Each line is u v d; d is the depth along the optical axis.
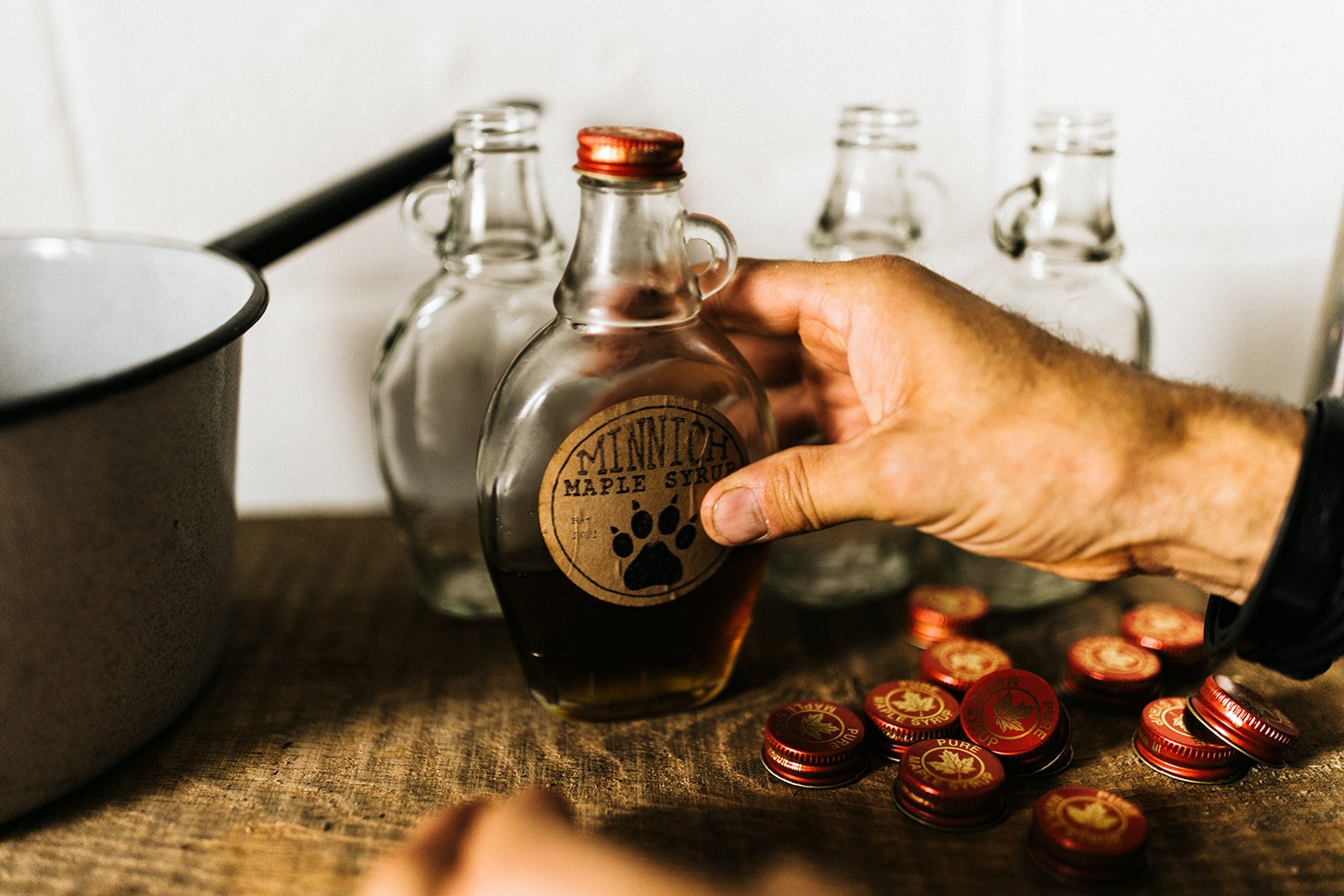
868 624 0.50
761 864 0.37
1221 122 0.59
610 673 0.43
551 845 0.33
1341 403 0.37
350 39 0.54
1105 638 0.46
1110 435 0.37
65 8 0.53
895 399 0.39
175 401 0.37
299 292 0.57
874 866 0.37
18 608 0.35
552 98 0.56
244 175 0.56
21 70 0.53
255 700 0.45
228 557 0.42
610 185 0.38
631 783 0.41
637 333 0.40
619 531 0.41
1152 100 0.58
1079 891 0.36
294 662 0.47
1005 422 0.37
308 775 0.41
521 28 0.55
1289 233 0.61
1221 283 0.61
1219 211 0.60
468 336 0.48
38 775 0.37
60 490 0.34
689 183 0.57
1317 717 0.43
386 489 0.50
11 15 0.52
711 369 0.41
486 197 0.46
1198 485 0.37
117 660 0.38
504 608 0.42
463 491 0.49
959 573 0.51
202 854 0.38
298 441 0.59
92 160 0.55
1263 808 0.39
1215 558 0.38
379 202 0.48
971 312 0.39
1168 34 0.57
